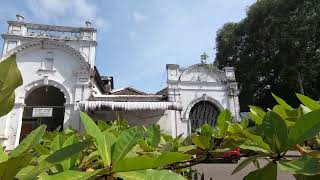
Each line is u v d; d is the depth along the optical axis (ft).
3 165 2.23
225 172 34.96
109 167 2.71
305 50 99.55
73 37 76.33
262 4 111.75
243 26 120.57
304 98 4.39
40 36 74.64
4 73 2.14
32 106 71.10
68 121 69.62
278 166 2.69
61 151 2.81
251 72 111.34
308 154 3.14
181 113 74.33
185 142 5.49
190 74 77.71
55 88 78.64
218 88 77.87
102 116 69.56
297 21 99.81
